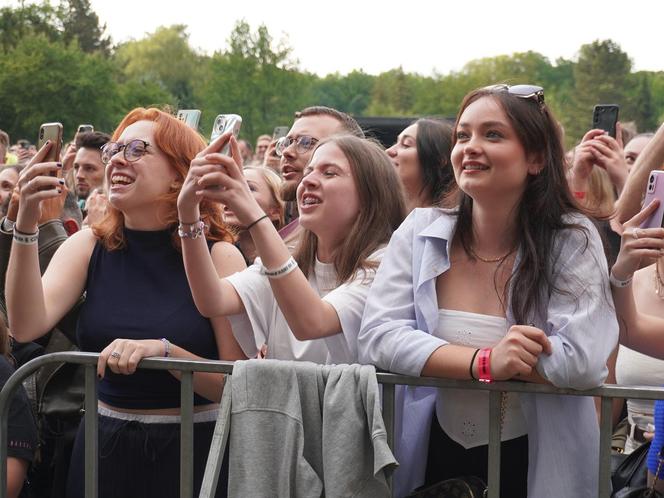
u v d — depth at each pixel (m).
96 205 5.04
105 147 3.23
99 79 50.19
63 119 49.22
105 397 3.18
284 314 2.76
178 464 3.11
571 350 2.46
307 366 2.67
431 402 2.77
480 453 2.71
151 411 3.12
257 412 2.66
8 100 48.47
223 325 3.14
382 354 2.64
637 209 3.80
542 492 2.58
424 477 2.78
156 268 3.20
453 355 2.54
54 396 3.62
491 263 2.70
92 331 3.17
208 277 2.89
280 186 4.48
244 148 10.52
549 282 2.58
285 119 49.84
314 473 2.61
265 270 2.73
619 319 2.70
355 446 2.59
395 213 3.13
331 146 3.12
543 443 2.59
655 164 3.74
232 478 2.65
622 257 2.60
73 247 3.30
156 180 3.16
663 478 2.67
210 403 3.21
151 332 3.10
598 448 2.65
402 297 2.72
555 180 2.65
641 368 3.37
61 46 52.00
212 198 2.70
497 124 2.60
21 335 3.08
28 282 3.03
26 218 2.99
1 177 5.70
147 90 52.84
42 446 3.63
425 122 4.41
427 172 4.34
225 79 49.03
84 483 3.11
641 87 66.25
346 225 3.08
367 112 91.69
